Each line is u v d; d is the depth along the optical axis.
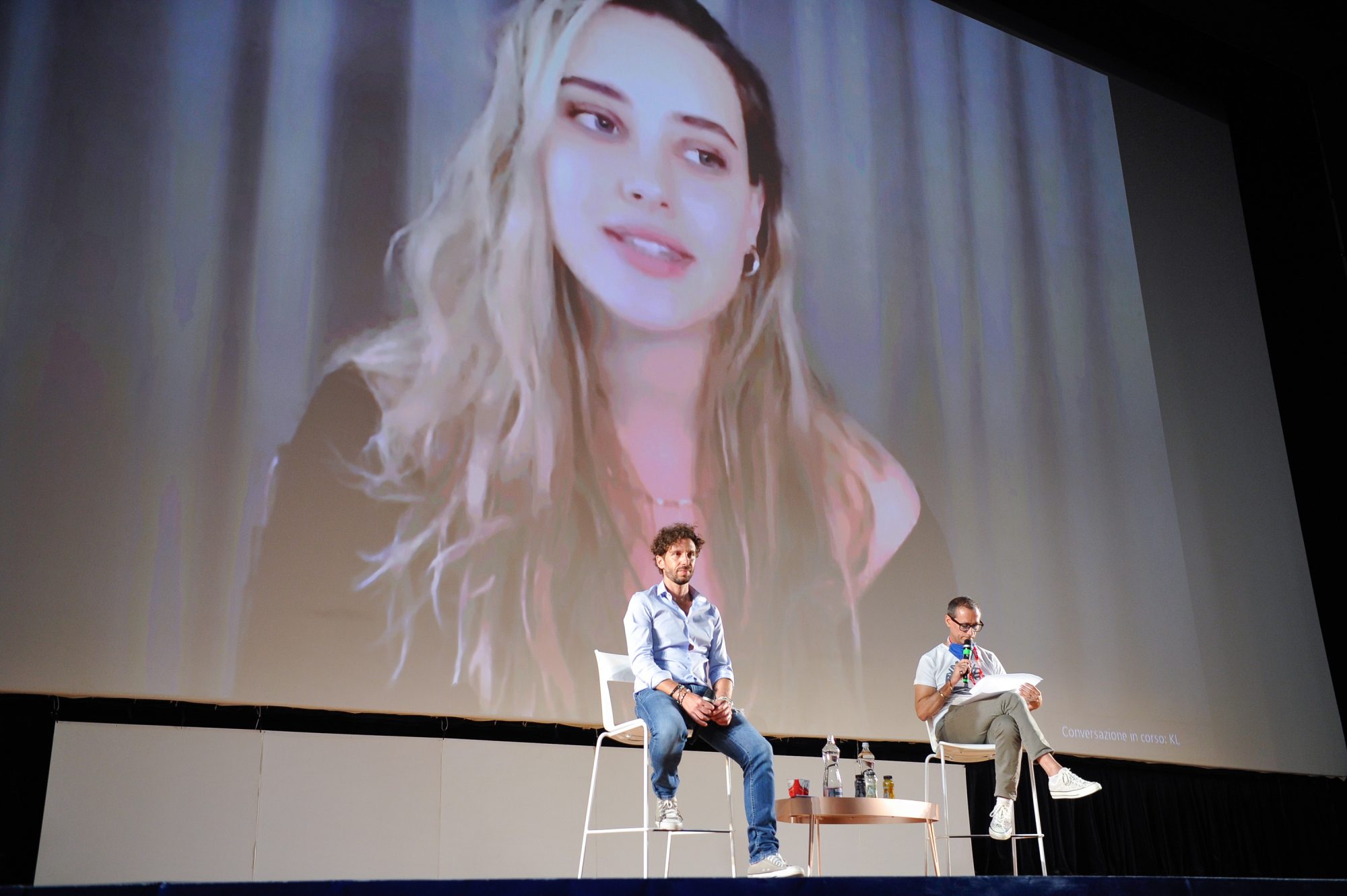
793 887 2.15
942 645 3.76
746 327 4.42
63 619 3.06
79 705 3.12
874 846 4.18
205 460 3.34
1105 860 4.67
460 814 3.54
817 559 4.29
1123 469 5.19
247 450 3.41
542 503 3.84
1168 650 5.00
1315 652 5.52
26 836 2.99
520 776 3.66
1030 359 5.09
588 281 4.14
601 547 3.91
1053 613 4.74
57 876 2.98
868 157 4.95
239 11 3.73
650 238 4.30
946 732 3.58
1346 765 5.42
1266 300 6.04
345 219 3.74
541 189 4.13
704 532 4.11
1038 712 4.57
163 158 3.49
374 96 3.90
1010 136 5.42
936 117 5.21
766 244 4.56
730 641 4.04
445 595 3.61
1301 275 6.09
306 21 3.84
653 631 3.12
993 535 4.72
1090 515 5.01
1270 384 5.91
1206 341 5.74
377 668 3.45
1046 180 5.47
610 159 4.30
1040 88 5.61
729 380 4.32
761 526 4.22
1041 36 5.72
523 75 4.21
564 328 4.04
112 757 3.11
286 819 3.28
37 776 3.03
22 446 3.10
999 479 4.81
